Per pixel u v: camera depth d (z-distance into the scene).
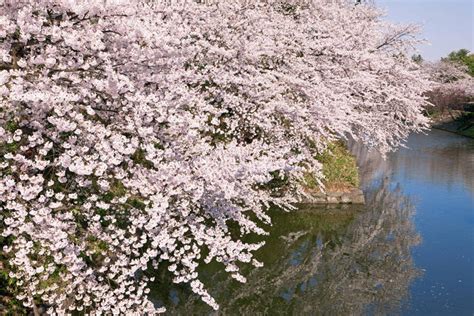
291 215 15.12
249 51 9.13
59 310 5.78
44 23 5.25
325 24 13.43
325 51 12.08
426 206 17.97
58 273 6.21
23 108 4.84
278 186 14.20
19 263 5.14
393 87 16.11
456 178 23.34
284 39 11.16
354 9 18.73
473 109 48.97
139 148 6.01
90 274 5.91
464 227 15.45
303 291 10.50
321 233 14.16
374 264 12.27
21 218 4.71
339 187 16.83
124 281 6.01
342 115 11.20
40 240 5.09
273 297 10.05
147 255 5.82
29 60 4.96
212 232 6.18
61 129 4.64
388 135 19.19
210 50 8.36
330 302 10.08
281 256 12.23
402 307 9.92
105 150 4.87
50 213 5.23
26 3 4.68
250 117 10.06
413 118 18.67
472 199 19.19
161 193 5.39
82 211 5.83
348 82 12.72
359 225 15.09
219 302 9.41
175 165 5.45
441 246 13.67
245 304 9.59
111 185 5.96
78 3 4.83
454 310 9.84
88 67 4.90
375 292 10.68
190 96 6.06
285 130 11.68
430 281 11.32
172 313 8.51
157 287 8.93
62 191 5.78
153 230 5.62
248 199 8.84
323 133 11.04
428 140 38.31
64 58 5.07
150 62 5.32
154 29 5.53
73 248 5.16
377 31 17.19
